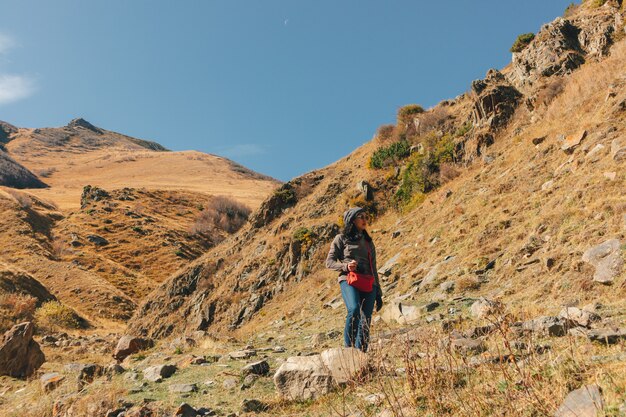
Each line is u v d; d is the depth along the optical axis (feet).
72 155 597.11
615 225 26.76
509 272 31.22
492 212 45.34
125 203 281.54
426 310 28.53
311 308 56.54
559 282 24.58
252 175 547.08
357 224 17.34
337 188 100.48
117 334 102.27
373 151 106.01
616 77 52.19
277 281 81.51
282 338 36.68
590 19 79.87
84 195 283.18
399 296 39.86
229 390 17.49
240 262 96.99
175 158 558.97
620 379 8.77
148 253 222.69
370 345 16.26
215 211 298.56
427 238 52.31
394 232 65.77
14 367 32.68
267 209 108.68
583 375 9.77
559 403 8.91
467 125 82.43
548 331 14.52
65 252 202.08
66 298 151.02
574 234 29.48
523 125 68.13
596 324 14.62
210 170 514.27
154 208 289.33
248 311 79.10
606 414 7.75
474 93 83.92
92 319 134.72
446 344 15.07
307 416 13.17
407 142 96.89
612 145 36.96
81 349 49.44
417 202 76.13
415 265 47.96
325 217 90.99
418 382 12.10
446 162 80.43
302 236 83.56
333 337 29.09
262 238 100.12
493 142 72.64
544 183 42.93
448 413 10.42
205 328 84.64
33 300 93.91
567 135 49.75
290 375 15.23
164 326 96.17
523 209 41.06
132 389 18.79
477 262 36.04
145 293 179.22
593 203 31.65
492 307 19.06
